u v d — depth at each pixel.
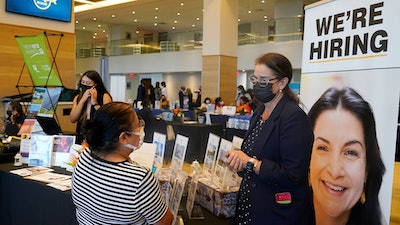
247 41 14.41
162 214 1.37
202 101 11.23
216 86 10.89
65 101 5.25
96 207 1.31
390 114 1.79
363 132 1.92
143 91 11.73
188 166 2.62
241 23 19.64
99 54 19.75
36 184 2.34
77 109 3.32
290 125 1.57
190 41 16.62
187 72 17.09
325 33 2.18
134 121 1.38
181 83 18.69
